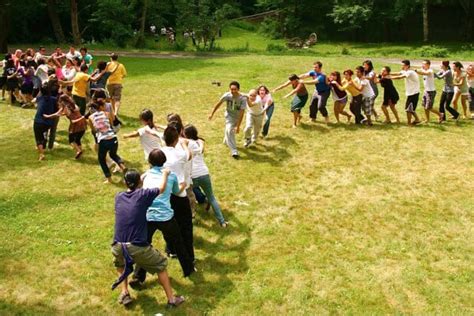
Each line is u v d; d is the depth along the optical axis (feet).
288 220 26.50
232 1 174.70
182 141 22.88
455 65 42.32
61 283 20.80
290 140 38.37
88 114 31.76
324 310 19.43
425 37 128.67
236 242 24.31
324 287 20.81
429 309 19.47
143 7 119.44
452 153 35.65
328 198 29.12
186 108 47.62
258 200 28.81
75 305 19.48
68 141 38.32
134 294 20.27
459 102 49.60
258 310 19.39
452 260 22.79
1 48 104.42
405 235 24.95
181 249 20.76
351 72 40.63
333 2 145.79
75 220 26.25
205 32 117.50
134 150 36.40
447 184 30.71
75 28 118.52
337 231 25.40
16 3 116.98
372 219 26.61
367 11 125.80
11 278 21.02
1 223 25.66
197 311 19.21
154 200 19.88
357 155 35.45
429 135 39.45
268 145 37.40
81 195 29.22
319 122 42.75
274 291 20.47
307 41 135.13
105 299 19.90
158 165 20.25
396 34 143.64
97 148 33.27
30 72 47.44
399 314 19.15
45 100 33.86
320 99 41.34
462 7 131.34
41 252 23.03
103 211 27.30
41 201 28.32
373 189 30.19
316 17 154.10
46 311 19.08
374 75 41.60
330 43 142.41
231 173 32.48
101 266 22.08
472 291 20.56
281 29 156.66
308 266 22.27
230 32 166.30
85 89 39.93
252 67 70.33
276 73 65.16
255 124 36.42
